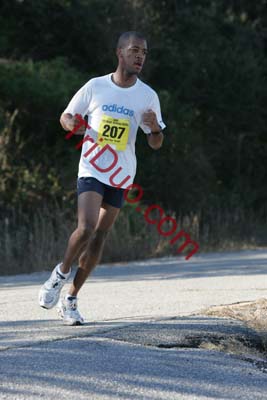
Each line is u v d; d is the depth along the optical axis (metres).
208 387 11.74
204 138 56.25
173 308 17.28
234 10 68.75
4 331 14.48
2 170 42.53
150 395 11.22
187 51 58.28
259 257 33.25
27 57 53.25
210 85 56.84
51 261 31.69
